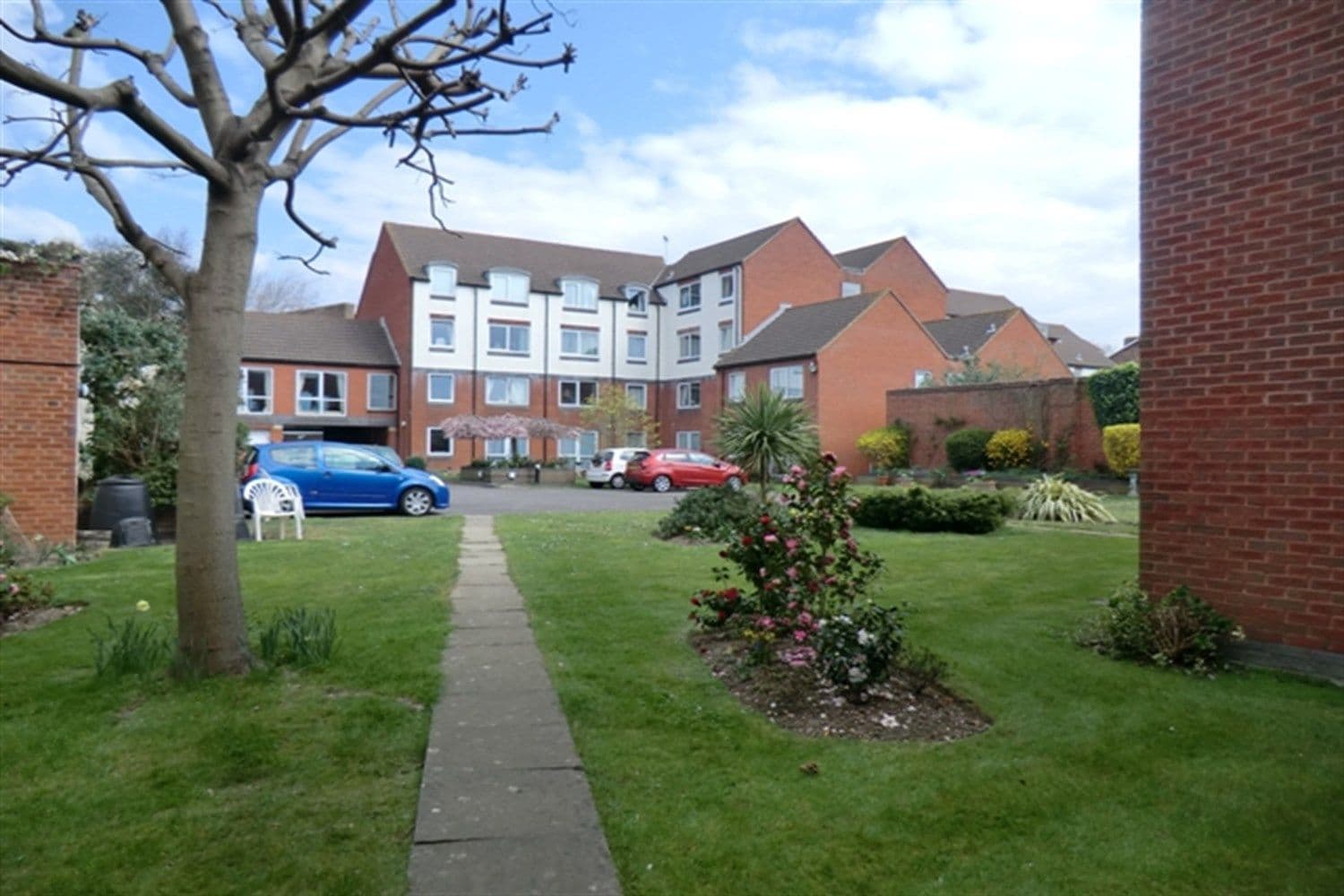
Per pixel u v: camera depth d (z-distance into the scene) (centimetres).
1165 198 577
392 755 384
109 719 421
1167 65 577
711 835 312
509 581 822
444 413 4009
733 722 424
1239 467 536
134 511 1134
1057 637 591
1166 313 576
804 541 527
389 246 4188
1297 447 510
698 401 4309
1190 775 364
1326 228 498
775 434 1152
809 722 428
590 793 346
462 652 555
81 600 712
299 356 3844
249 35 504
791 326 3522
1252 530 529
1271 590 520
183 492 488
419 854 297
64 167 436
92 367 1235
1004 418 2467
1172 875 287
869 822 323
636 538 1182
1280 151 518
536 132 481
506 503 2144
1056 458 2302
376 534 1252
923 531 1310
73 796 339
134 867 286
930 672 479
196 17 475
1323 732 411
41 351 996
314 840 305
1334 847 306
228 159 471
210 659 488
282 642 550
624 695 467
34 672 502
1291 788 351
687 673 507
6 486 974
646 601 716
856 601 636
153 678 482
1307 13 506
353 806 334
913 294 4484
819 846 305
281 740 397
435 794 344
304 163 520
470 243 4356
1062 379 2298
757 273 4059
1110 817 327
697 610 662
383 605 702
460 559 968
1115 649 547
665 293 4559
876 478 2622
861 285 4331
